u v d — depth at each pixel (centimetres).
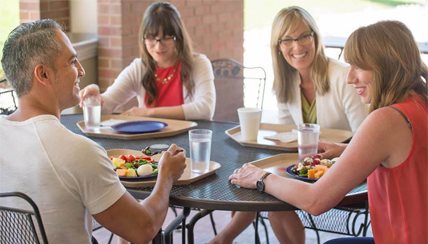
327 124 297
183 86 335
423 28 702
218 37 595
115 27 468
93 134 279
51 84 185
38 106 186
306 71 295
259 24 842
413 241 191
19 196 172
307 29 288
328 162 226
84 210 184
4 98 370
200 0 559
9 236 183
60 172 177
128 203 184
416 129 190
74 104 194
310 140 235
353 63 200
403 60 193
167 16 326
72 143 178
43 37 183
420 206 191
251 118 265
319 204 195
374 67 195
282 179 204
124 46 473
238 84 559
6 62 184
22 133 181
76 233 183
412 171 191
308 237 365
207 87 331
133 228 185
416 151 190
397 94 194
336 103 292
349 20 784
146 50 333
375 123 191
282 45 293
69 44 189
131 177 211
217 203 197
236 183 213
